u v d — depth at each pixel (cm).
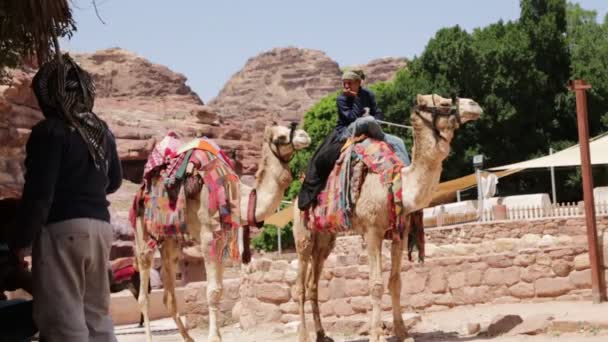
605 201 2617
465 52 5466
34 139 592
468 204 3312
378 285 1130
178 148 1230
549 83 5622
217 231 1156
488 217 2853
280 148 1190
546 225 2680
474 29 6009
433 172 1107
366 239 1145
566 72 5691
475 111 1091
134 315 2159
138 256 1271
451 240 2852
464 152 5372
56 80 607
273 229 6669
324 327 1422
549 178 5381
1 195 2880
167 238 1232
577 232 2609
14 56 680
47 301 587
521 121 5416
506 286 1614
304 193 1227
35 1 633
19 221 571
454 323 1418
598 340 1066
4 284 648
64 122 606
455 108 1091
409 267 1645
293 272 1630
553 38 5631
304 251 1270
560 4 5966
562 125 5572
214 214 1159
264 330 1589
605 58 5869
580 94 1594
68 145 596
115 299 2128
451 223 3016
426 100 1105
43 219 574
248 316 1684
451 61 5516
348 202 1148
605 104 5547
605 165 5116
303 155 6159
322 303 1596
